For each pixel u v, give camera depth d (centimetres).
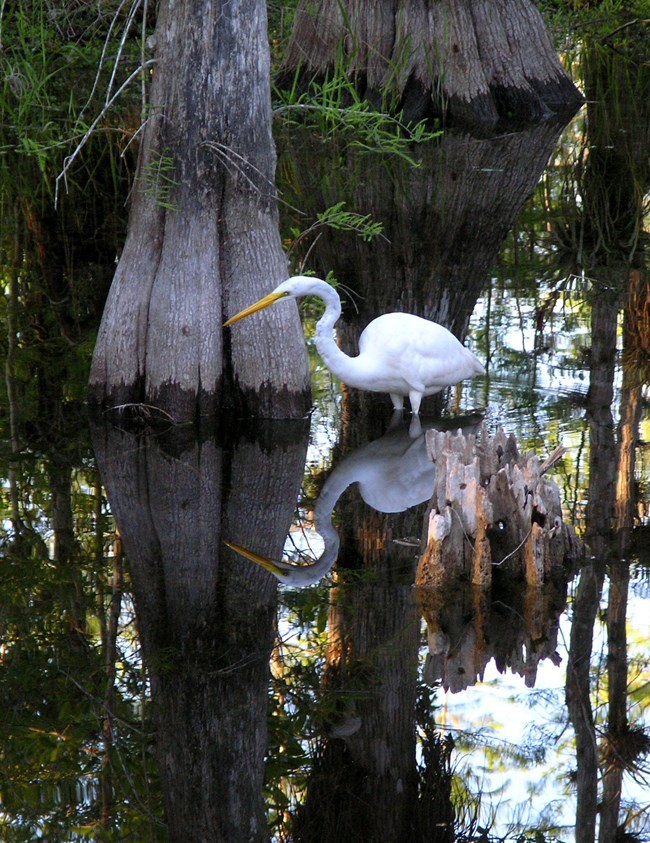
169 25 708
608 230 1204
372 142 1523
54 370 845
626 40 2122
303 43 1647
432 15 1580
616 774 412
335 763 417
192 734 429
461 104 1612
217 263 739
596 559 562
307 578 548
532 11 1677
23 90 1305
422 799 399
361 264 1080
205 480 661
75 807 395
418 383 749
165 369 738
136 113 1481
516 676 464
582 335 927
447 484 534
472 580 540
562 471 665
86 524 600
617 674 465
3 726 436
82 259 1104
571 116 1675
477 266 1091
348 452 714
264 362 749
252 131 724
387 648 484
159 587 534
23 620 505
